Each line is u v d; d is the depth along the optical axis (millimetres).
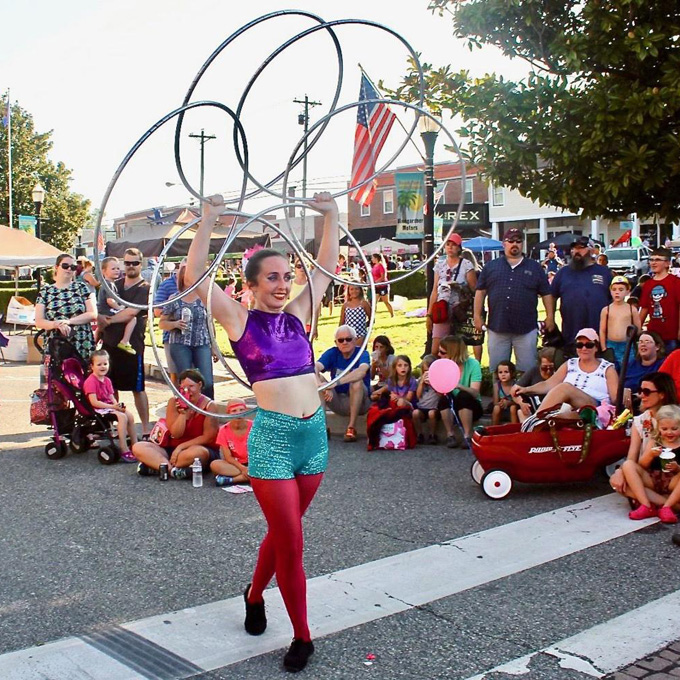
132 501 6434
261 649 3754
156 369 14273
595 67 8867
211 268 3643
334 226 4164
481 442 6230
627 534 5301
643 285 8672
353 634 3891
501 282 8555
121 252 17188
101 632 3980
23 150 51812
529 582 4508
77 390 7812
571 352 8688
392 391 8422
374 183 9516
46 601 4418
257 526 5711
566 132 8648
